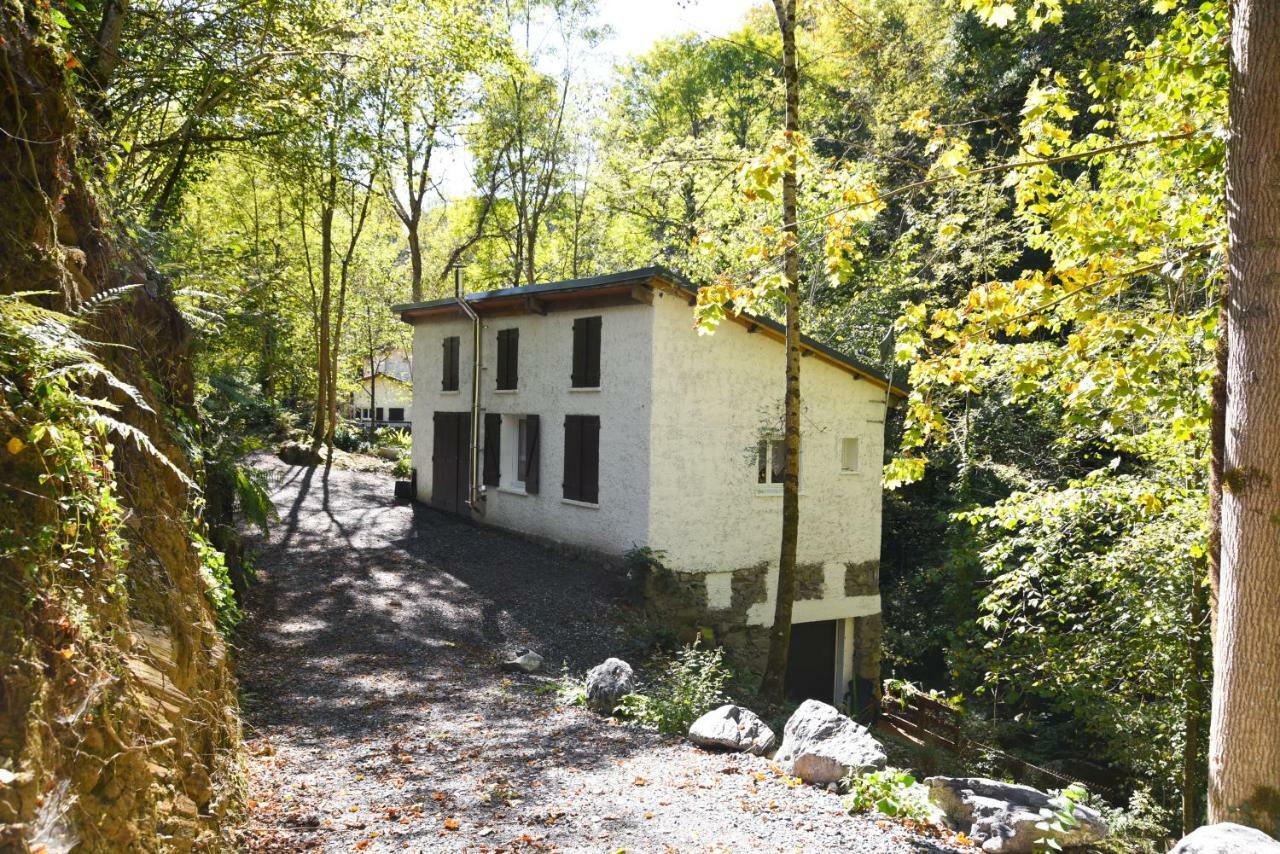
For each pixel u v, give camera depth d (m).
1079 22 20.66
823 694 18.06
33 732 2.75
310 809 5.86
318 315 31.67
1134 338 8.09
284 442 29.02
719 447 16.30
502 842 5.45
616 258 37.19
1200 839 4.38
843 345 21.53
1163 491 9.52
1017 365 8.38
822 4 15.12
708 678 11.14
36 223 4.04
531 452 18.78
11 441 3.13
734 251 20.73
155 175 14.73
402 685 10.00
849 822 5.93
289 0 12.27
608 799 6.40
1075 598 11.04
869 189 7.79
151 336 6.75
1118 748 11.17
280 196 26.50
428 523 20.14
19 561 3.02
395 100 15.54
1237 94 5.45
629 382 16.03
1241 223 5.40
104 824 3.03
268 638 11.30
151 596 4.52
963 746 13.59
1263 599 5.22
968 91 23.25
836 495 17.72
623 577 15.62
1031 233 9.40
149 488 5.12
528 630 13.04
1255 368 5.29
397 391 57.81
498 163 33.09
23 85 4.12
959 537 18.36
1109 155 8.94
